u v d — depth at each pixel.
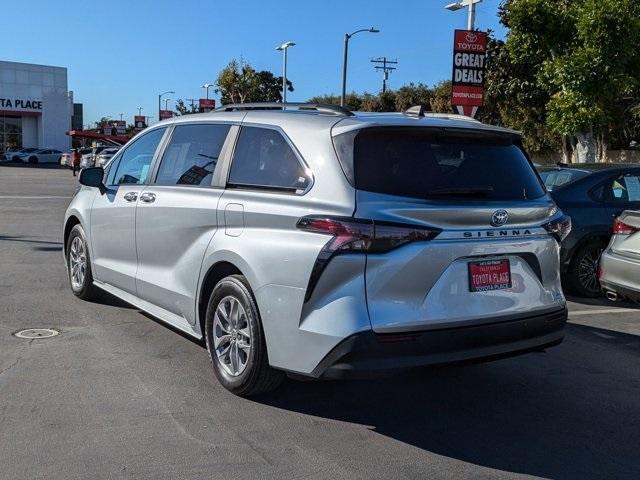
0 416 4.22
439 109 39.84
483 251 4.12
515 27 15.84
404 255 3.86
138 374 5.04
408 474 3.67
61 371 5.05
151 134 6.11
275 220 4.23
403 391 4.96
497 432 4.28
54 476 3.51
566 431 4.33
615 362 5.79
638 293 6.88
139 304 5.89
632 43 14.45
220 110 5.41
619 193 8.43
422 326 3.88
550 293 4.54
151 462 3.69
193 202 5.00
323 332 3.84
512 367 5.60
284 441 4.03
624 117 22.33
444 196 4.07
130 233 5.88
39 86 62.09
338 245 3.83
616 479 3.69
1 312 6.70
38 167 51.12
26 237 12.18
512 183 4.50
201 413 4.38
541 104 24.31
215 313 4.74
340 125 4.19
